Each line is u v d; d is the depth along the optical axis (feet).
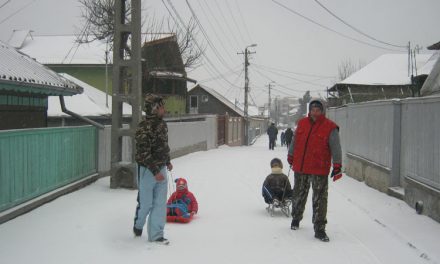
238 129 147.64
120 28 35.22
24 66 33.17
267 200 27.43
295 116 440.86
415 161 29.30
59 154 30.81
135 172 34.37
